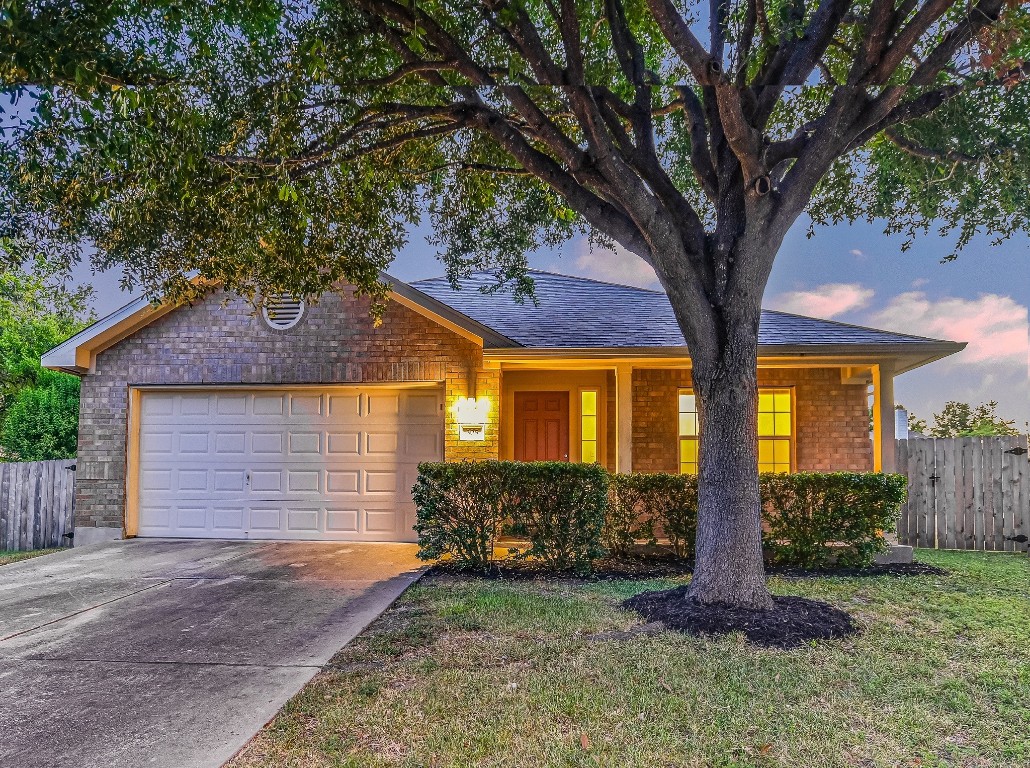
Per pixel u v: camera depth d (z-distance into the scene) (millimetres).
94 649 4840
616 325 10211
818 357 8914
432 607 5898
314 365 9898
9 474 10516
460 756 3094
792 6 5355
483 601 6039
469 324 9258
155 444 10180
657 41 7539
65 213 5969
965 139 6660
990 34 5020
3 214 5789
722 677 4035
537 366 9805
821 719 3455
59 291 8453
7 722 3576
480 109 6113
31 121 4465
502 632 5062
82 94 4379
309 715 3607
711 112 5980
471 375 9633
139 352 10117
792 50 5906
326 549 9133
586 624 5242
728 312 5598
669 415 10953
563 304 11523
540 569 7730
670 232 5430
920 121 6832
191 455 10125
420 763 3041
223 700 3840
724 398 5551
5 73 4094
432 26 5500
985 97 6617
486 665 4324
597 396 10984
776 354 8844
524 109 5719
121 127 4840
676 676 4051
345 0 5273
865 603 5988
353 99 6383
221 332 10055
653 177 5977
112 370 10117
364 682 4074
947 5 4949
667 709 3580
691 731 3322
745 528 5465
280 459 10039
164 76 4867
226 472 10070
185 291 7551
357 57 5828
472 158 8062
